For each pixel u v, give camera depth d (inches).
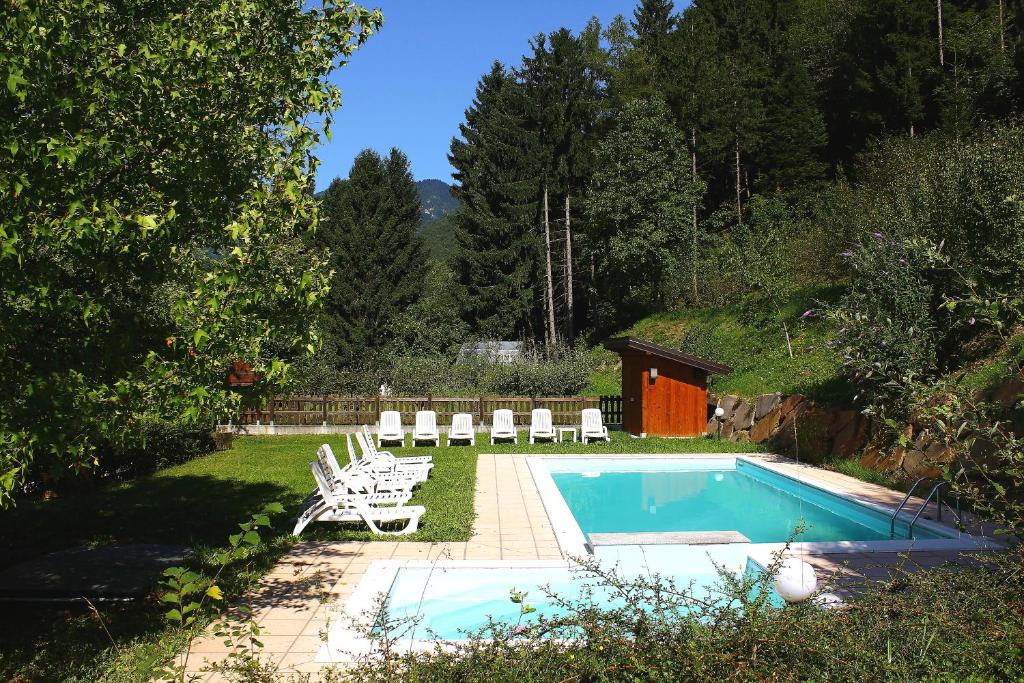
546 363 984.9
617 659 124.0
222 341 222.2
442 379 981.2
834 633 129.3
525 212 1448.1
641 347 668.7
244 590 255.6
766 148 1440.7
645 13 1831.9
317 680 179.9
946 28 1190.9
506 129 1469.0
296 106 247.8
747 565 287.4
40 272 182.2
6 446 175.8
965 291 423.8
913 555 285.4
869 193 853.8
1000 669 118.3
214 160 225.0
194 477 498.3
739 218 1384.1
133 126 212.5
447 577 274.5
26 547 312.5
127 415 206.5
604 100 1567.4
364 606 238.4
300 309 250.4
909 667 120.0
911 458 432.1
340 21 250.1
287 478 492.1
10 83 164.6
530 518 374.9
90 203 195.6
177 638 135.0
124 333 207.0
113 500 419.5
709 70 1485.0
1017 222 407.8
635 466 581.0
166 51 209.6
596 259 1486.2
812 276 924.6
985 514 336.8
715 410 689.6
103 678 181.9
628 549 301.1
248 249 235.9
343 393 919.0
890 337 439.5
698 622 135.8
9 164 180.4
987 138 555.5
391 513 335.0
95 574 267.0
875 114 1168.2
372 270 1358.3
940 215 479.8
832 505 427.5
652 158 1272.1
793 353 763.4
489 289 1448.1
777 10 1710.1
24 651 201.2
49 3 184.4
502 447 641.6
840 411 543.2
